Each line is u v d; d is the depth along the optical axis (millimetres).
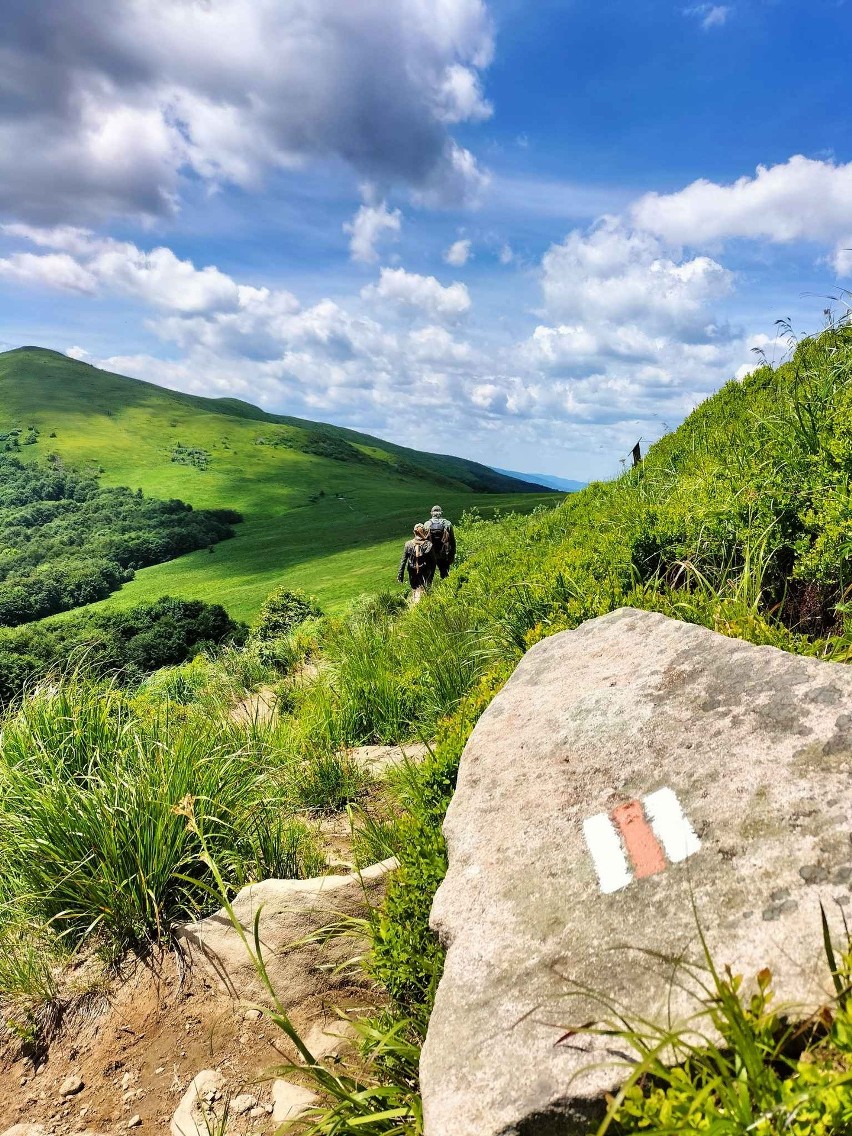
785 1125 1265
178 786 4004
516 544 11906
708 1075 1444
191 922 3584
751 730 2238
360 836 4449
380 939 2910
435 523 16125
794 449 4453
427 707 6734
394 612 16625
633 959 1786
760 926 1656
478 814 2656
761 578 3744
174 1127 2746
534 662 3637
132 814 3797
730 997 1382
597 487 12258
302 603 29328
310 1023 3129
